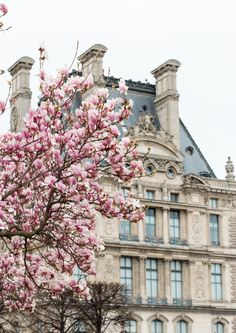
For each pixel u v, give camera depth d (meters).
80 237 25.48
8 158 25.16
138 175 24.47
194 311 97.50
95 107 23.69
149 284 95.56
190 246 98.94
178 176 100.25
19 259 28.77
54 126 24.36
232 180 104.44
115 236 92.75
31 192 25.69
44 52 24.53
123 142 23.91
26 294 29.12
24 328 69.31
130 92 106.00
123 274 93.44
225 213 103.44
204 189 101.50
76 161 24.05
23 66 97.62
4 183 25.48
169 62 103.94
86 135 23.56
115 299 80.00
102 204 24.94
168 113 103.12
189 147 106.25
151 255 95.62
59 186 23.42
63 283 28.03
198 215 100.50
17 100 97.56
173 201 99.25
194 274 98.88
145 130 98.25
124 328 85.50
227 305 101.06
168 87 103.88
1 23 25.41
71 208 25.25
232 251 102.88
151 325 93.94
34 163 24.17
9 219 24.78
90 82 24.77
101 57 97.69
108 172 24.58
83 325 83.75
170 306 95.62
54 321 71.50
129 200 25.33
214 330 99.19
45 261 28.31
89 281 81.75
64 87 24.59
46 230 25.59
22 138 24.31
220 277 101.81
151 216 97.31
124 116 23.50
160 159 98.75
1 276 28.53
